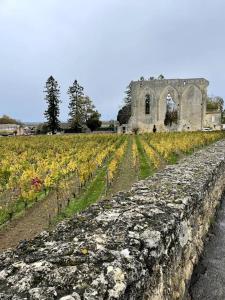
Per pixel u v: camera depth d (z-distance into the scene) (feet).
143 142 120.16
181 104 227.40
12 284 8.16
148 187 19.65
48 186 43.73
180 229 14.67
